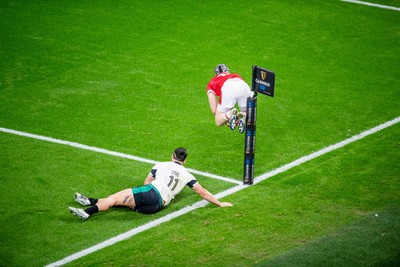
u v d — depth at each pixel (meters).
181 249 33.94
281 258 33.12
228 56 58.12
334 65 56.50
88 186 39.78
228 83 42.34
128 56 57.91
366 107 49.75
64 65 56.28
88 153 43.53
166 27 63.34
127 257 33.31
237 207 37.66
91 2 68.75
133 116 48.56
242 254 33.53
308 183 40.12
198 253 33.62
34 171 41.22
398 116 48.38
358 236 34.84
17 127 46.78
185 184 37.47
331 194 38.97
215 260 33.09
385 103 50.28
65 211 37.31
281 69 55.84
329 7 68.06
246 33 62.31
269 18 65.38
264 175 41.16
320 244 34.25
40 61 56.84
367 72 55.25
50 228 35.75
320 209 37.50
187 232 35.38
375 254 33.31
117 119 48.09
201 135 46.09
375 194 38.94
